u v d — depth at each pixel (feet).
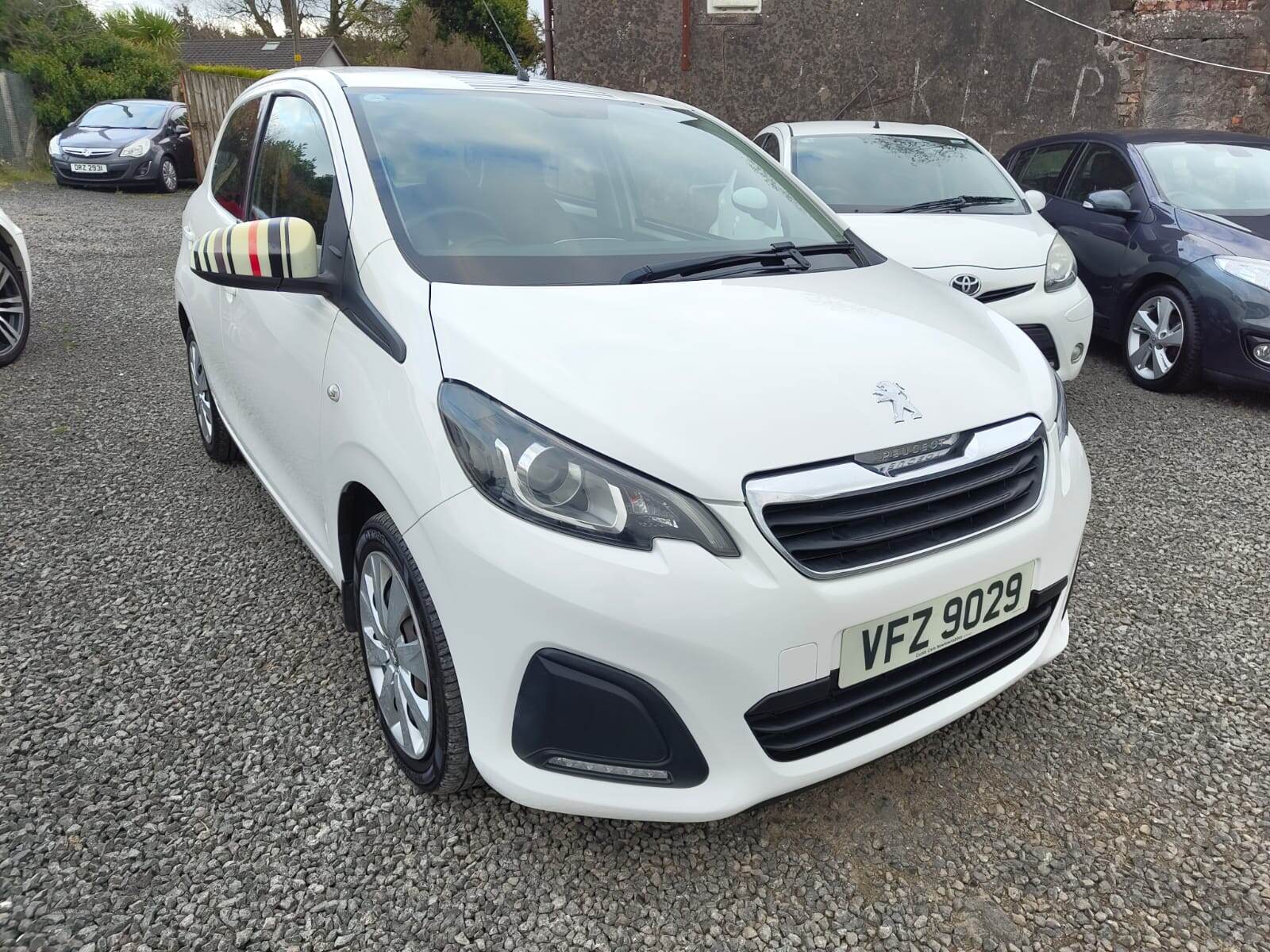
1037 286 15.25
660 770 5.84
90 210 40.37
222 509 12.28
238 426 11.32
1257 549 11.75
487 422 5.93
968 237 15.65
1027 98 33.30
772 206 9.90
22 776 7.33
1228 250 17.44
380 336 6.95
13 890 6.26
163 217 38.99
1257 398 18.29
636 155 9.62
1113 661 9.29
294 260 7.45
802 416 6.07
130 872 6.46
